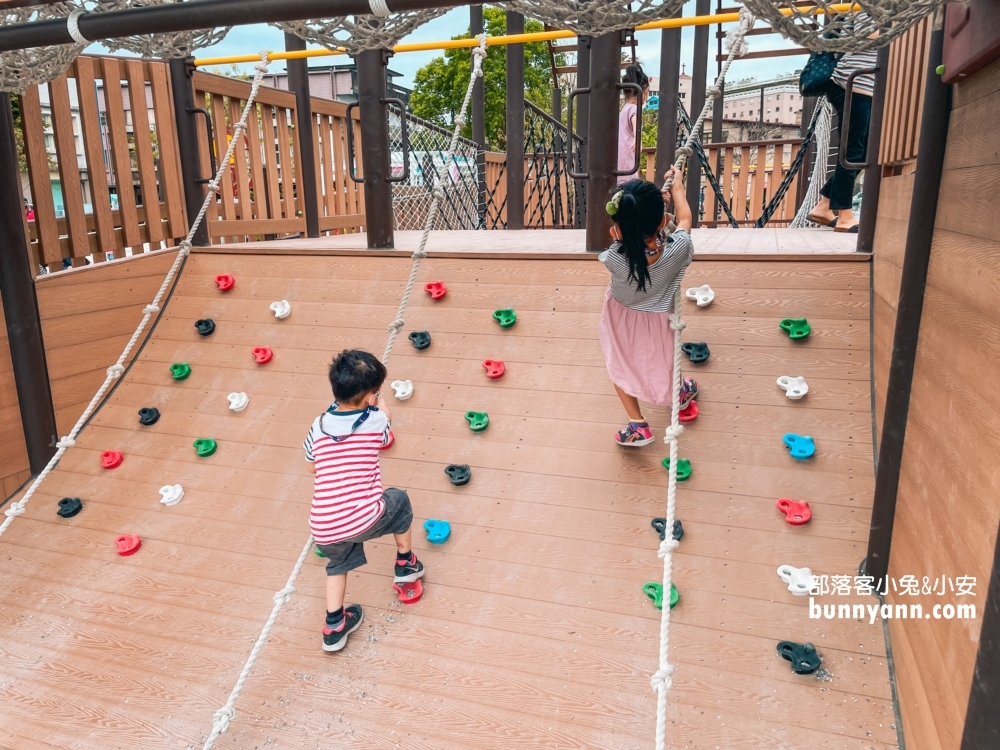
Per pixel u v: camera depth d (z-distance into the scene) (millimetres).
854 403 3293
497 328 4082
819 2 1763
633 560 2936
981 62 1859
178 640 2908
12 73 2873
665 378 3139
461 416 3705
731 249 4289
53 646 2939
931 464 2168
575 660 2609
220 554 3320
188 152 5129
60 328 4285
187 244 4035
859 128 5223
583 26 2051
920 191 2361
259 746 2430
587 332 3926
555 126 9602
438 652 2711
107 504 3727
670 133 6371
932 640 2002
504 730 2400
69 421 4336
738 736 2287
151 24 2299
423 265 4520
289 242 5844
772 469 3148
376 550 3221
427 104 24594
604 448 3408
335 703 2562
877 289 3570
